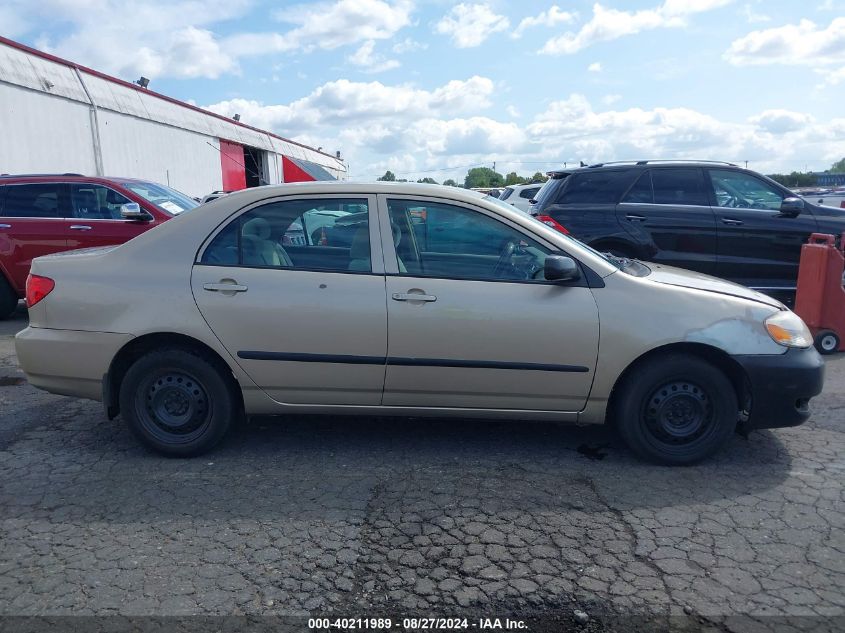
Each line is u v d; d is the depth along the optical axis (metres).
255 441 4.89
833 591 3.14
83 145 16.16
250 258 4.49
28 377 4.64
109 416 4.55
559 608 3.03
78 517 3.82
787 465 4.52
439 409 4.52
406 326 4.33
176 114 21.59
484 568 3.32
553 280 4.36
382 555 3.44
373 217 4.50
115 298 4.44
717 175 8.49
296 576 3.26
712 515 3.84
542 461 4.56
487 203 4.54
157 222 9.12
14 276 9.13
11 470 4.43
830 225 8.17
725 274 8.35
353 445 4.82
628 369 4.42
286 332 4.38
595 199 8.56
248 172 28.78
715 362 4.48
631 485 4.21
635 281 4.41
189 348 4.50
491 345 4.34
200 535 3.63
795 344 4.39
